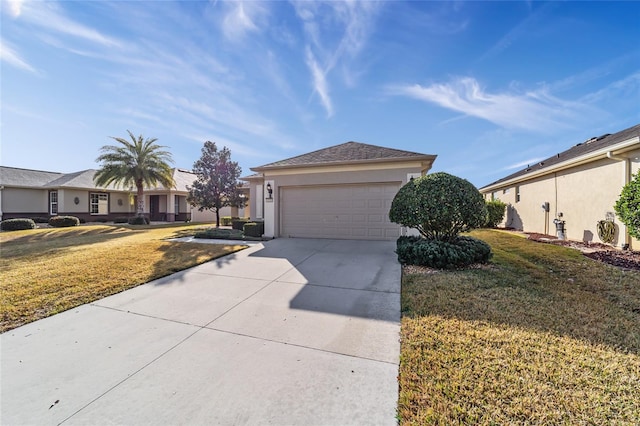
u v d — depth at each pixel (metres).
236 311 4.06
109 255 7.66
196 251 8.21
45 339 3.30
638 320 3.51
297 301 4.40
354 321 3.65
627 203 6.60
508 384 2.30
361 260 6.91
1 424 2.07
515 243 8.96
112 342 3.22
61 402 2.28
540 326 3.31
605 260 6.54
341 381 2.45
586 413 2.00
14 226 16.89
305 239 10.39
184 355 2.93
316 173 10.44
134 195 25.52
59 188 21.23
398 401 2.18
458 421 1.96
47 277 5.59
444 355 2.73
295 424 2.01
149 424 2.04
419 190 6.42
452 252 5.82
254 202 17.00
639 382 2.31
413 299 4.21
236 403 2.22
